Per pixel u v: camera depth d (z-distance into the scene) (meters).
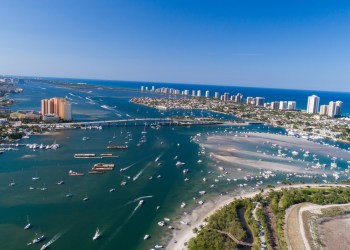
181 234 168.88
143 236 165.38
